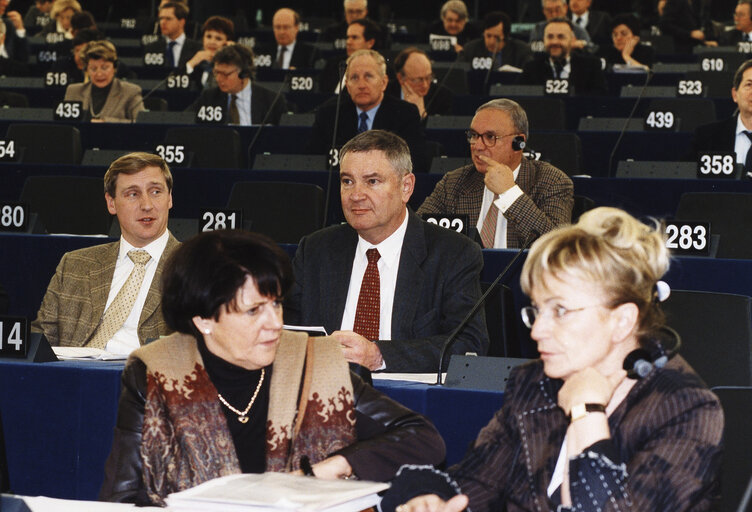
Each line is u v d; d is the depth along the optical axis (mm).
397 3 18547
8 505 1942
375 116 6906
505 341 3674
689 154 6582
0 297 4383
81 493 3150
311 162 6906
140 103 9164
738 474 2531
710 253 4559
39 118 8938
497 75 11102
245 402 2455
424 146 6848
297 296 3676
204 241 2371
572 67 10125
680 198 5492
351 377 2555
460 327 3105
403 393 2920
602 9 17781
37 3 16766
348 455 2365
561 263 2047
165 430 2391
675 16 14383
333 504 1957
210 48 10938
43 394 3172
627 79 10758
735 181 5785
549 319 2074
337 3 18766
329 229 3732
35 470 3182
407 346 3373
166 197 4031
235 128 7816
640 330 2102
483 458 2301
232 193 5668
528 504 2176
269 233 5602
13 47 12477
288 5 18688
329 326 3594
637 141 7625
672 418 2072
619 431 2086
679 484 2000
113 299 3980
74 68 10859
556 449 2168
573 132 7375
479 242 4840
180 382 2410
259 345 2354
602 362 2125
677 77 10688
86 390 3139
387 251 3600
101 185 5922
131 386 2463
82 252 4082
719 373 3297
